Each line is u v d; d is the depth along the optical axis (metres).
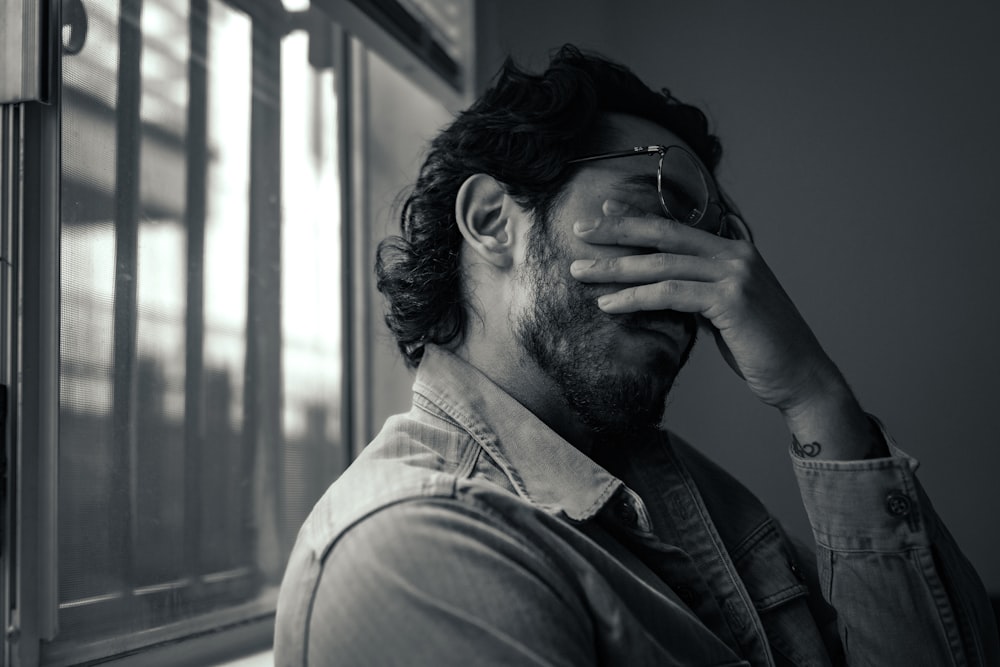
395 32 1.56
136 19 1.07
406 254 0.88
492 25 1.98
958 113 1.87
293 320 1.44
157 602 1.05
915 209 1.88
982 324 1.81
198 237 1.18
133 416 1.03
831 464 0.78
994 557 1.75
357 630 0.58
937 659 0.77
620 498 0.74
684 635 0.67
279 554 1.35
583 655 0.58
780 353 0.76
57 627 0.85
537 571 0.60
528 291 0.78
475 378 0.76
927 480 1.81
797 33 2.00
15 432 0.81
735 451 1.93
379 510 0.61
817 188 1.95
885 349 1.86
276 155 1.41
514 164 0.79
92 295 0.97
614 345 0.75
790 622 0.82
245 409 1.28
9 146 0.83
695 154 0.89
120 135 1.03
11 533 0.80
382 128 1.79
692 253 0.77
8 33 0.84
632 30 2.12
